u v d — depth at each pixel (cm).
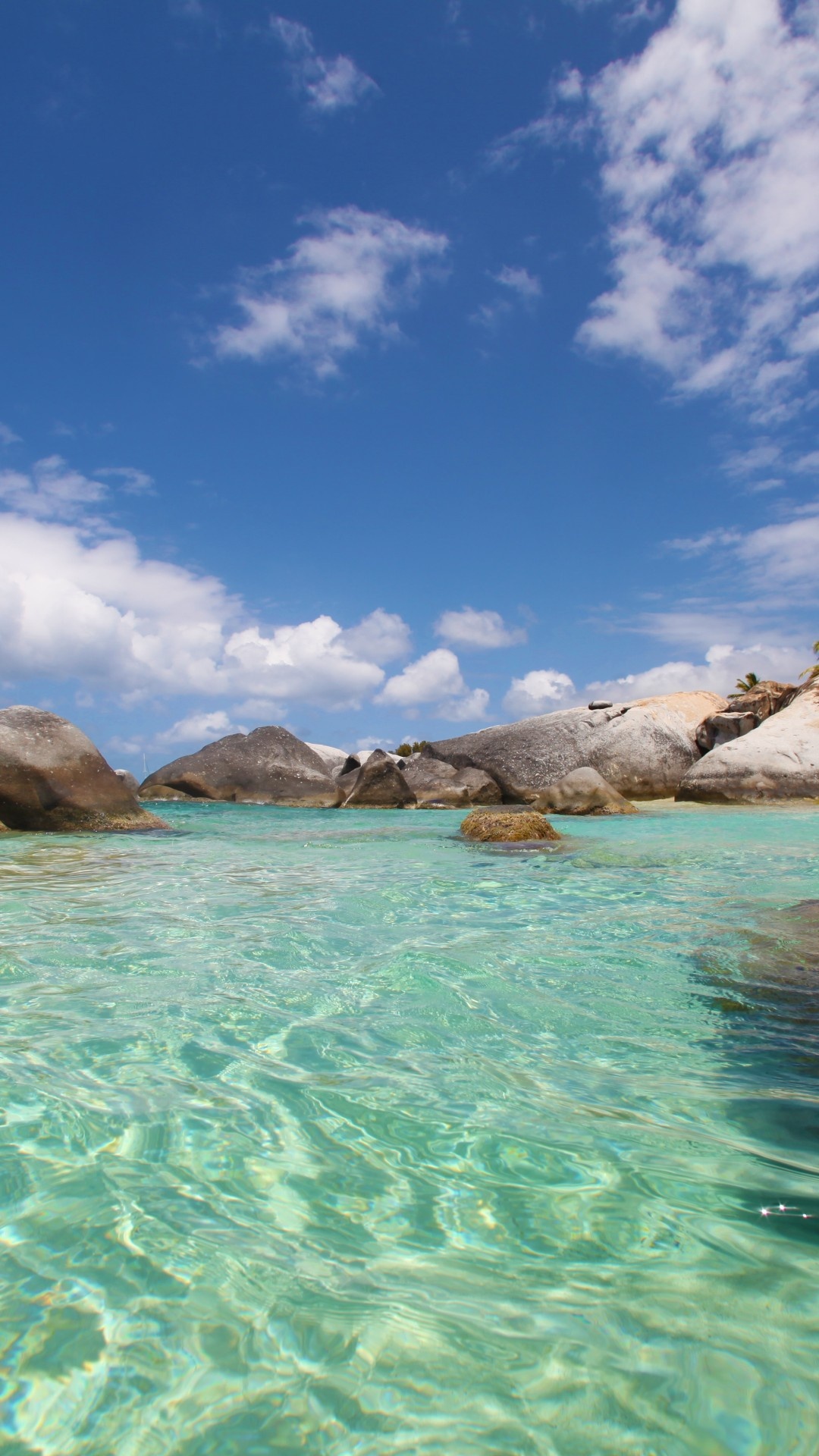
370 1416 134
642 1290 166
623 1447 128
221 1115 244
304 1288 166
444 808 2044
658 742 2295
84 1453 127
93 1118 241
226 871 783
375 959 433
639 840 1059
